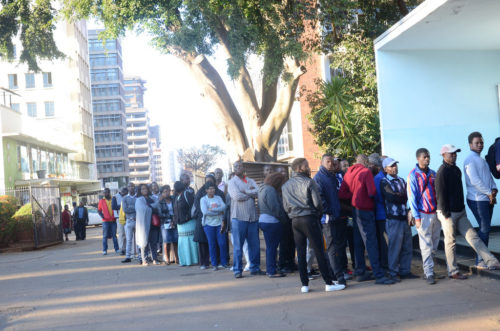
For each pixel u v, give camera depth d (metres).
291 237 9.55
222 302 7.13
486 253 7.44
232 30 16.39
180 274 10.23
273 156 19.38
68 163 57.00
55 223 22.92
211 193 10.45
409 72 11.12
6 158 37.59
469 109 11.25
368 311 6.04
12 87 55.47
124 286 9.11
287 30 16.75
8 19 21.72
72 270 12.22
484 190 7.44
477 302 6.07
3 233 20.41
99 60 108.00
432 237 7.61
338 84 17.14
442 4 8.48
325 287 7.71
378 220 8.16
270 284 8.34
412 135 11.03
